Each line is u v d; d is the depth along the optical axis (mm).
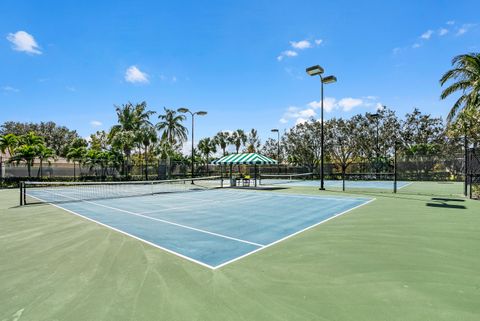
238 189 20922
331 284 3908
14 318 3094
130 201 13891
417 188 20594
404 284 3887
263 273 4344
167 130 43188
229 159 22688
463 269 4438
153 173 37000
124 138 34125
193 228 7629
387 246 5727
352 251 5414
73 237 6672
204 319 3043
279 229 7461
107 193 18625
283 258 5043
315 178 36781
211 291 3730
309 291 3699
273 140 47375
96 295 3637
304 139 37375
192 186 24703
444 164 29234
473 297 3494
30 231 7312
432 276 4160
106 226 7918
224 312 3188
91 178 31062
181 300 3484
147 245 5969
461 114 15367
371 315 3086
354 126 34094
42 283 4031
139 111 38562
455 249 5484
